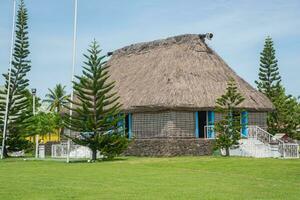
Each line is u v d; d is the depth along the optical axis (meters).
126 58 48.38
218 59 42.41
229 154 35.88
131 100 39.09
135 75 43.19
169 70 39.50
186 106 35.97
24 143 48.06
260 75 55.12
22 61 46.19
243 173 23.92
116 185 19.45
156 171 25.09
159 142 35.78
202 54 41.53
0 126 46.47
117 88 43.06
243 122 38.81
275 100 52.69
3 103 46.28
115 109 34.19
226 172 24.50
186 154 35.53
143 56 45.62
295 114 53.09
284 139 38.19
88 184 19.86
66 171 25.77
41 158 39.34
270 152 34.19
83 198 16.05
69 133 42.94
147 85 39.69
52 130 58.78
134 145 37.97
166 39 44.19
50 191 17.80
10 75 45.09
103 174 23.80
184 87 37.41
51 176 23.25
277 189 18.19
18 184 20.03
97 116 33.78
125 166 28.08
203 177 22.31
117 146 33.81
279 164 26.39
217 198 15.88
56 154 42.03
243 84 41.12
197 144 36.09
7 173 25.33
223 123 34.12
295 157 33.47
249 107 38.06
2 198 16.20
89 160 33.66
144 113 38.66
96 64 33.41
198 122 38.75
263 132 36.34
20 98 46.84
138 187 18.77
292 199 15.80
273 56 54.72
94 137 33.22
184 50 41.56
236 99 37.47
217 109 34.47
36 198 16.12
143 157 35.66
